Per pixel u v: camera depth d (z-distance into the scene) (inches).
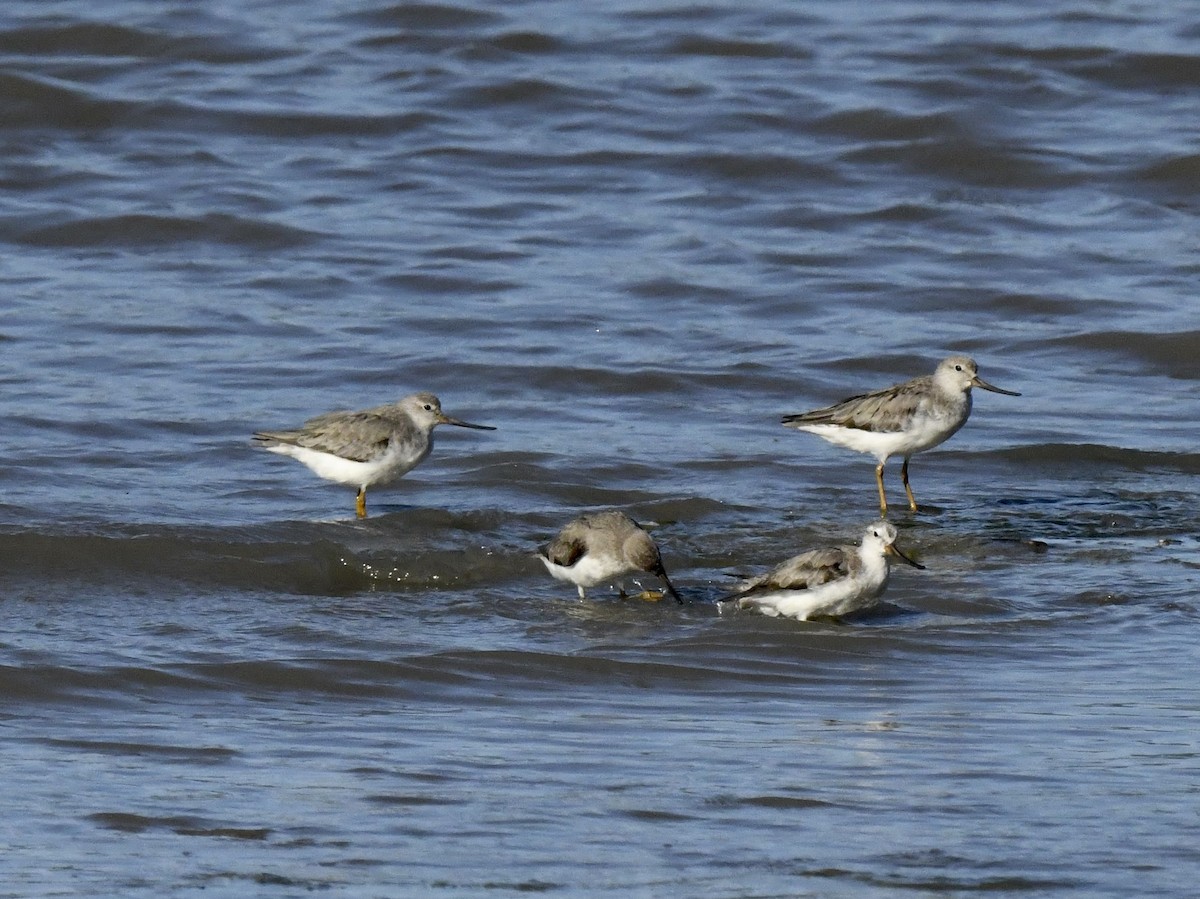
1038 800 408.5
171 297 983.6
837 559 559.8
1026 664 521.7
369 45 1384.1
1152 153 1226.6
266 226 1089.4
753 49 1378.0
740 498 716.7
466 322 956.6
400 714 473.7
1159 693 492.4
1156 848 380.8
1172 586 602.2
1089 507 714.2
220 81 1318.9
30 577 591.8
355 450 665.0
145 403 815.1
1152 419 844.0
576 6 1467.8
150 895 351.3
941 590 595.8
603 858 373.7
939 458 783.7
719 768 430.3
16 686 482.6
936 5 1478.8
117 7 1437.0
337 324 949.2
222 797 405.7
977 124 1258.6
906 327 973.8
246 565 609.6
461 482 725.3
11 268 1024.2
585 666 515.8
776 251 1085.1
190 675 498.3
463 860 371.9
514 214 1138.7
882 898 355.9
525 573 622.2
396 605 579.5
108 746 441.1
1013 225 1138.0
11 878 357.4
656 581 606.2
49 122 1245.7
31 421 776.9
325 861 370.0
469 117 1280.8
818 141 1251.8
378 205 1146.7
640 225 1124.5
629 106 1294.3
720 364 903.7
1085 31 1417.3
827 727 464.1
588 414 834.2
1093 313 995.9
